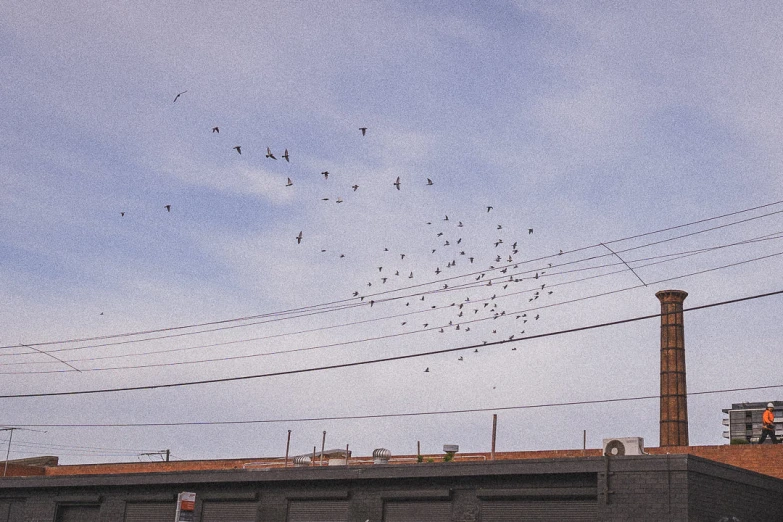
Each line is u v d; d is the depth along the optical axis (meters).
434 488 28.86
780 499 27.78
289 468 31.92
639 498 24.55
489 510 27.66
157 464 48.62
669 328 57.22
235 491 33.41
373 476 29.91
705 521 24.33
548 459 26.45
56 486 38.12
